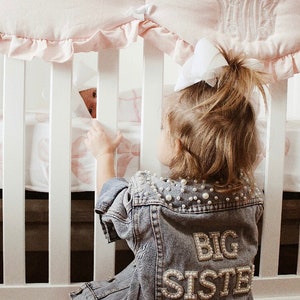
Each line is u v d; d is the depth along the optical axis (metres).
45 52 0.94
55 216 1.01
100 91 1.00
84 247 1.12
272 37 1.02
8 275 1.03
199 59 0.85
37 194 1.09
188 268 0.84
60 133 0.99
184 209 0.85
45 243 1.11
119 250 1.21
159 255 0.84
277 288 1.14
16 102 0.97
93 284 1.00
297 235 1.20
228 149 0.83
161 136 0.92
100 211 0.90
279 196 1.10
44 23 0.94
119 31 0.96
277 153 1.08
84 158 1.04
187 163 0.85
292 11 1.02
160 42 0.99
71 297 1.00
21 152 0.99
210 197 0.86
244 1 1.00
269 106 1.07
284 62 1.04
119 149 1.05
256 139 0.89
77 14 0.95
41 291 1.04
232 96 0.84
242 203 0.89
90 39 0.95
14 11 0.93
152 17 0.97
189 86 0.86
